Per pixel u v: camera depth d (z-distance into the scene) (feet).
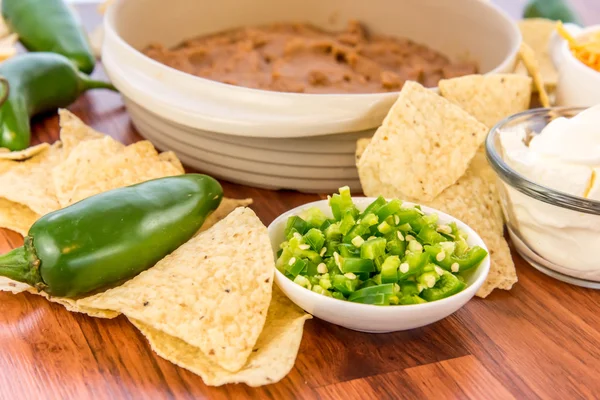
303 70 1.91
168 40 2.11
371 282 1.36
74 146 1.70
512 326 1.42
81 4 2.64
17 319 1.40
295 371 1.33
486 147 1.52
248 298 1.33
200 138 1.68
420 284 1.34
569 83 1.77
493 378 1.34
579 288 1.51
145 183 1.48
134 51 1.72
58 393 1.29
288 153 1.65
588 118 1.47
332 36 2.19
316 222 1.45
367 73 1.93
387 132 1.53
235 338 1.29
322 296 1.33
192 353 1.31
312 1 2.22
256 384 1.27
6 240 1.55
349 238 1.40
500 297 1.48
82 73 2.00
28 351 1.35
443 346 1.38
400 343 1.38
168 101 1.63
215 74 1.90
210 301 1.33
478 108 1.65
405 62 2.03
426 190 1.52
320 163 1.66
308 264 1.39
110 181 1.55
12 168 1.65
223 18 2.18
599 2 2.73
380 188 1.56
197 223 1.48
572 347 1.39
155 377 1.32
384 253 1.38
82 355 1.34
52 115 1.94
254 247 1.40
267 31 2.18
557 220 1.45
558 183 1.45
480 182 1.59
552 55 1.93
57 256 1.35
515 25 1.91
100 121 1.93
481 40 2.02
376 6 2.18
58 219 1.37
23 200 1.53
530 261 1.55
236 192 1.72
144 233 1.41
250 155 1.66
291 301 1.41
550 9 2.31
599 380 1.34
